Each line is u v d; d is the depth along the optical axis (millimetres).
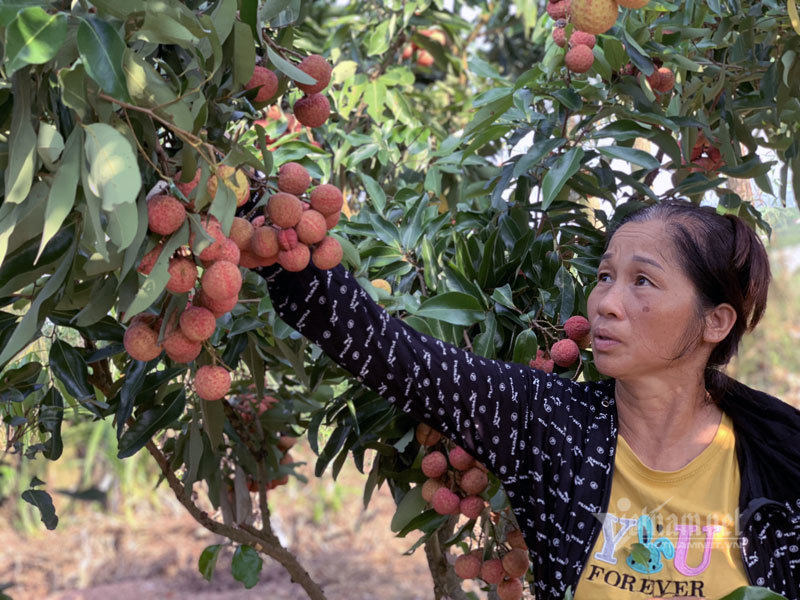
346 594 4809
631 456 1331
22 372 1534
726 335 1324
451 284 1620
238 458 2021
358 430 1619
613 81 1657
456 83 3236
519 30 3641
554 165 1564
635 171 2062
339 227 1725
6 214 931
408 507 1667
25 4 882
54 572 5066
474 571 1603
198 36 947
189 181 986
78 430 5902
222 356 1604
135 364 1450
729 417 1344
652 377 1308
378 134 2334
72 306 1167
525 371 1409
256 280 1559
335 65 2604
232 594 4828
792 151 1858
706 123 1813
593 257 1698
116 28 939
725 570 1262
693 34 1712
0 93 955
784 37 1783
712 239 1292
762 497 1261
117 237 884
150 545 5438
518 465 1382
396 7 2547
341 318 1302
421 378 1336
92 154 867
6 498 5867
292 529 5609
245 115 1089
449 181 2586
